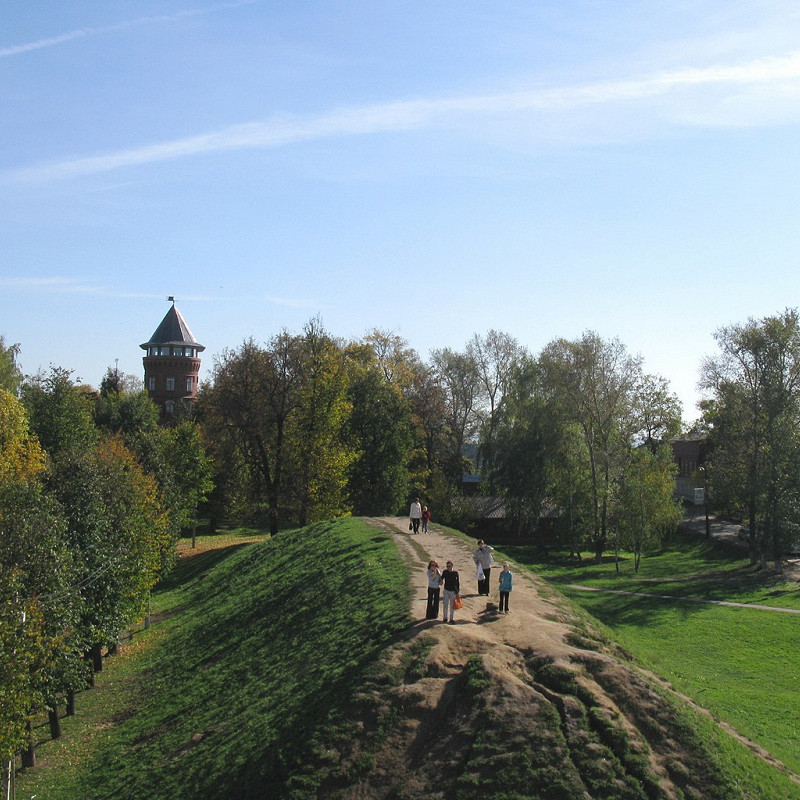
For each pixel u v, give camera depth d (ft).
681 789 57.06
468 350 331.57
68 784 82.12
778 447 219.41
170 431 262.88
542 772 57.21
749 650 139.64
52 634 89.15
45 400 211.41
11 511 92.12
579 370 264.93
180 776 72.90
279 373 235.20
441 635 75.61
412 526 157.48
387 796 58.39
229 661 106.83
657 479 238.48
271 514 235.81
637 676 68.44
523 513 280.10
